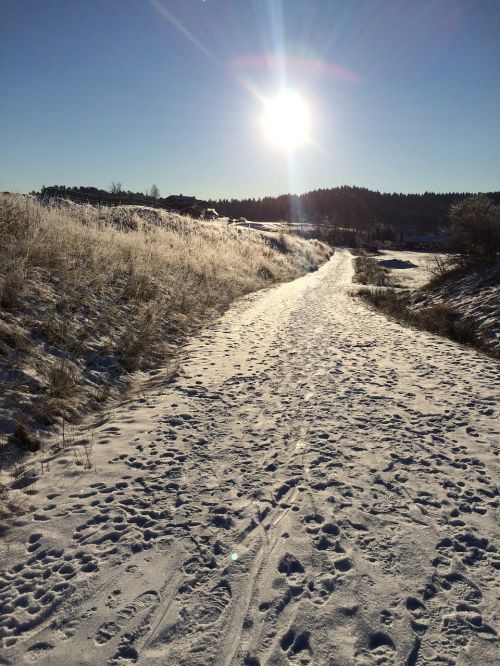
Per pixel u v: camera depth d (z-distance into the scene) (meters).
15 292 6.62
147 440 4.80
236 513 3.55
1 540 3.14
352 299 18.95
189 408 5.77
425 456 4.55
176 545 3.15
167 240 17.56
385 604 2.64
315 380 7.13
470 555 3.08
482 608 2.62
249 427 5.26
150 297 10.66
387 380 7.13
